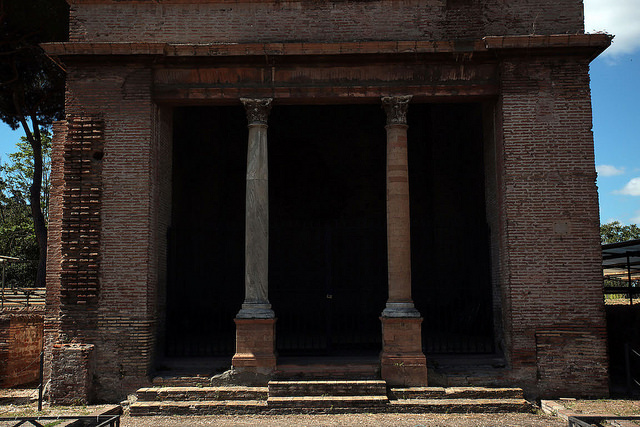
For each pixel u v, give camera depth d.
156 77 13.01
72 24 13.30
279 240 20.25
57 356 11.92
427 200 19.89
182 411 11.16
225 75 13.00
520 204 12.42
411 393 11.55
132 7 13.37
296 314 19.80
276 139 20.73
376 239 20.22
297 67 12.98
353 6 13.32
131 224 12.45
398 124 12.86
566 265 12.24
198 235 17.42
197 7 13.37
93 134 12.72
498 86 12.91
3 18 21.89
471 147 17.81
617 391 12.55
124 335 12.16
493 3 13.23
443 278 18.81
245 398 11.59
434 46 12.62
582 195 12.41
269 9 13.36
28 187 43.75
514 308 12.17
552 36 12.38
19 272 36.91
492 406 11.17
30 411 11.26
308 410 11.09
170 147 14.23
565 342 12.05
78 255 12.42
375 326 19.52
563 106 12.62
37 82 25.12
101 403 11.96
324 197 20.64
